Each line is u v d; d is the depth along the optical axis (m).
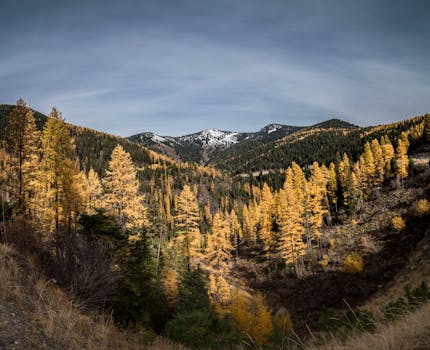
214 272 37.91
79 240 10.98
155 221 27.50
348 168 71.69
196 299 18.09
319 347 5.07
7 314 4.76
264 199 82.06
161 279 22.30
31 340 4.35
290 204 54.50
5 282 5.73
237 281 50.34
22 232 9.84
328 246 54.75
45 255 9.48
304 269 48.31
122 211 24.97
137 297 11.75
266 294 43.84
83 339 5.54
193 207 30.09
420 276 30.16
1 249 7.55
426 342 3.36
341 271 43.38
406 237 44.44
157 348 7.95
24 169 20.48
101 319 8.03
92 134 182.50
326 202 70.69
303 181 75.50
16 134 20.36
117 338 7.06
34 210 21.06
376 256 44.03
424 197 52.81
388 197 61.56
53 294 7.21
